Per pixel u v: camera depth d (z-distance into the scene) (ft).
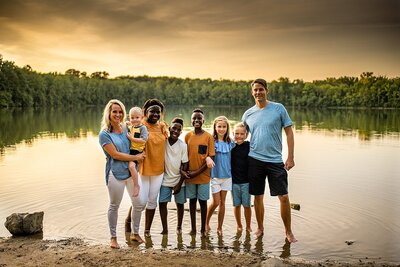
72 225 20.40
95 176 32.04
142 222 21.24
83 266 15.15
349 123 101.60
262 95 19.39
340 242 18.29
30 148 50.60
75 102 261.85
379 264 15.75
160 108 19.11
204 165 18.95
